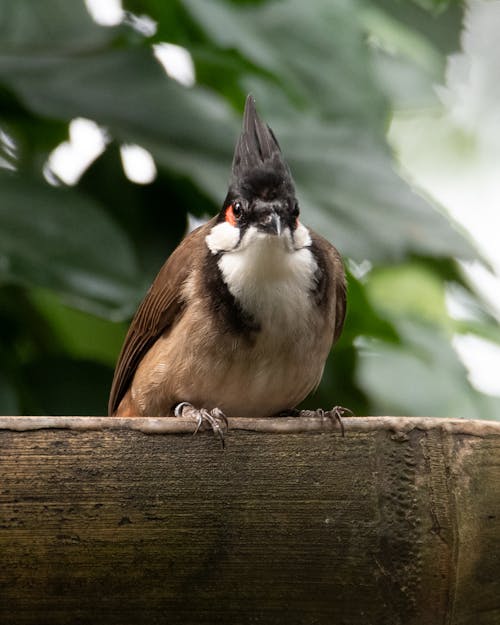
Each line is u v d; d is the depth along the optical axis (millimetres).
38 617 6004
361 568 6102
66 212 8180
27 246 8008
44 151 9781
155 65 9008
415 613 6094
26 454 6008
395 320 10203
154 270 9211
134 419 6125
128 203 9367
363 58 9305
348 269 9812
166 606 6055
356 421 6199
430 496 6117
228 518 6094
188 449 6117
